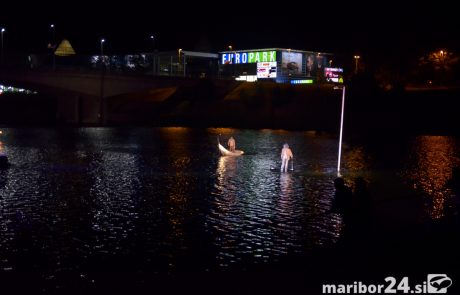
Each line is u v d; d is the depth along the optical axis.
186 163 41.66
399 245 16.86
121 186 30.33
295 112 98.56
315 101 99.81
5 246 18.00
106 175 34.62
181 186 30.53
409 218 21.27
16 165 39.34
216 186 30.66
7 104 116.44
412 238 17.64
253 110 102.31
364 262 15.46
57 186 30.09
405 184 31.94
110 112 108.31
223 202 25.92
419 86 113.94
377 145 61.28
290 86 103.25
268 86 106.62
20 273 15.39
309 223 21.58
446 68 116.69
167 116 106.25
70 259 16.67
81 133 75.19
